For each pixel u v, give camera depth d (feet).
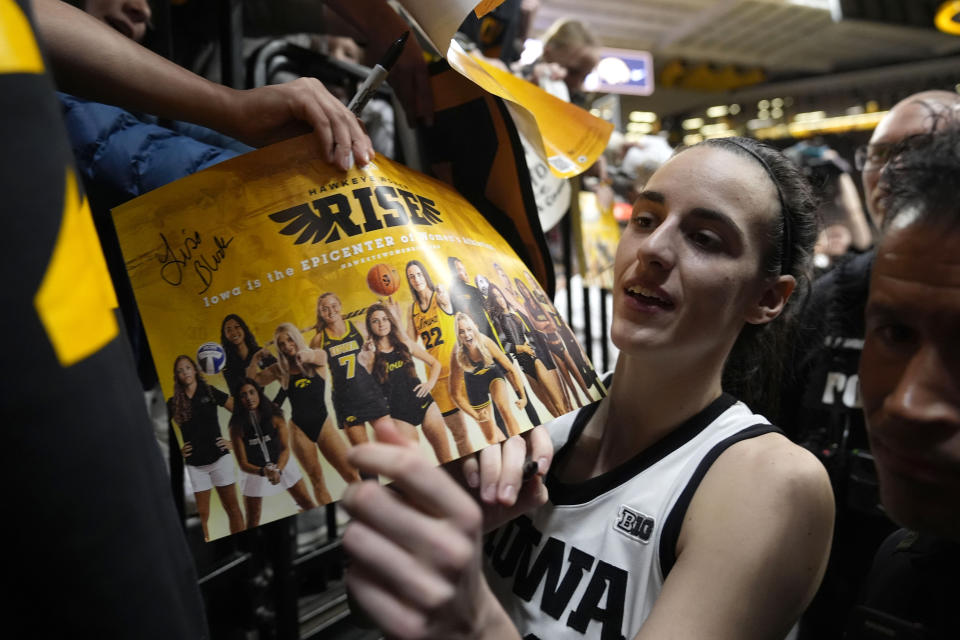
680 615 2.19
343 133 2.18
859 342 4.46
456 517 1.43
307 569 4.65
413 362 1.94
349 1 3.24
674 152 2.93
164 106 2.11
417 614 1.41
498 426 1.95
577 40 7.27
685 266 2.59
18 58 1.18
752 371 3.31
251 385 1.88
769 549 2.25
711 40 37.06
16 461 1.08
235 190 2.07
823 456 4.36
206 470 1.82
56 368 1.14
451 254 2.19
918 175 1.65
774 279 2.77
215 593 4.10
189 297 1.95
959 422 1.58
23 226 1.13
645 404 2.83
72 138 2.68
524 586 2.80
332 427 1.83
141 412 1.34
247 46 4.87
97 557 1.16
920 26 28.63
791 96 46.93
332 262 2.00
